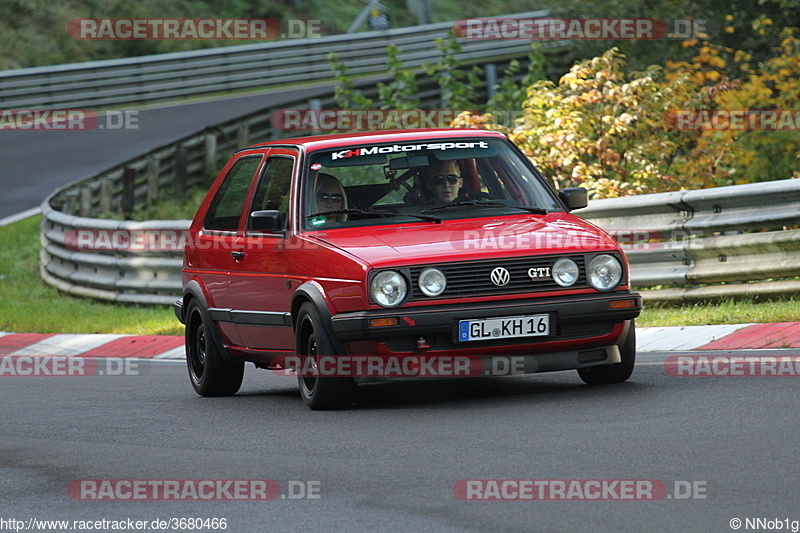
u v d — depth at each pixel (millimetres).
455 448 22969
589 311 28000
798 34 84000
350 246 28656
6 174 104750
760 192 41781
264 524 18453
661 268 45250
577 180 60812
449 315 27344
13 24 157375
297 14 175500
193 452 24859
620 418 24703
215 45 163125
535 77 79312
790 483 18531
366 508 18922
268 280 31375
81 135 120000
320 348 28391
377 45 141375
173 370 43156
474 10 190750
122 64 132750
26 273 76562
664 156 62344
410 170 31344
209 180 93188
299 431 26344
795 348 32812
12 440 27969
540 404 27438
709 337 36656
